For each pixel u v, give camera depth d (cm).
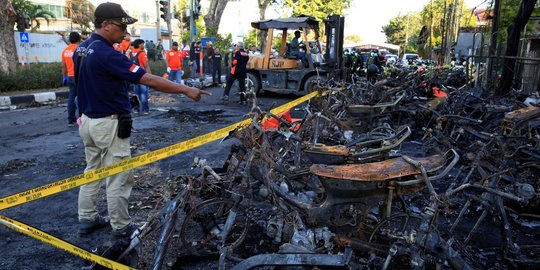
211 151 642
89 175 298
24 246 358
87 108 338
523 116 502
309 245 291
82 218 372
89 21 3186
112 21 325
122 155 347
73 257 341
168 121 896
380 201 299
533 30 1192
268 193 343
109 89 329
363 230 306
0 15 1405
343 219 308
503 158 414
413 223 309
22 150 660
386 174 281
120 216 354
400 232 301
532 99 700
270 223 327
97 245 357
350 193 301
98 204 448
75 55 341
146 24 5416
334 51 1265
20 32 1856
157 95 1368
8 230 387
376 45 4709
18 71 1468
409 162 286
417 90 841
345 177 286
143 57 917
